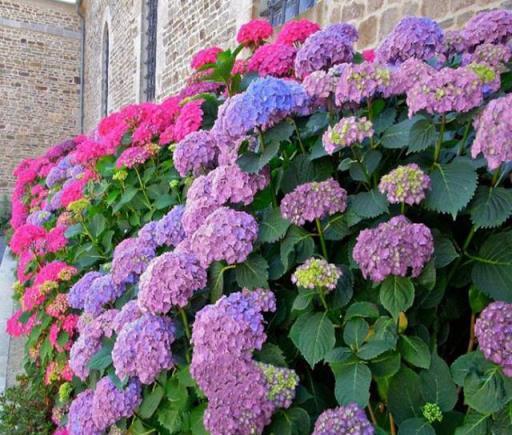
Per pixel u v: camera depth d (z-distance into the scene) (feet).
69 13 56.49
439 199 4.01
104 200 10.15
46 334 9.26
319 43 5.92
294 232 4.76
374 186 4.72
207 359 4.31
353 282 4.54
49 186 16.42
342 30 6.35
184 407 4.85
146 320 4.92
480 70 4.33
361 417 3.62
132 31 38.14
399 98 5.06
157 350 4.76
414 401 3.93
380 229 3.92
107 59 48.21
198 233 4.87
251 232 4.77
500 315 3.43
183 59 26.73
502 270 4.00
